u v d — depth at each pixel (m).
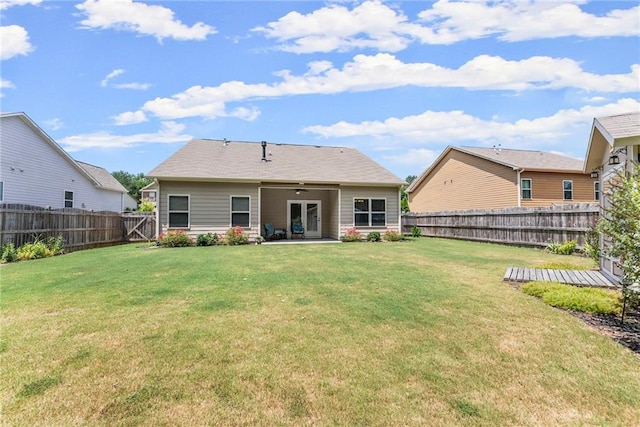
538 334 3.69
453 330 3.79
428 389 2.64
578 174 18.97
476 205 20.62
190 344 3.42
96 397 2.53
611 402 2.49
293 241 15.74
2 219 9.51
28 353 3.22
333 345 3.41
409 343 3.45
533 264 8.32
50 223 11.35
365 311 4.44
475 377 2.81
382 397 2.54
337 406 2.43
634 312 4.36
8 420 2.27
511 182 18.06
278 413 2.36
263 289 5.63
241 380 2.76
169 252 11.13
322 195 18.20
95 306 4.68
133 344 3.42
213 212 14.45
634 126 5.52
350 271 7.28
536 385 2.70
